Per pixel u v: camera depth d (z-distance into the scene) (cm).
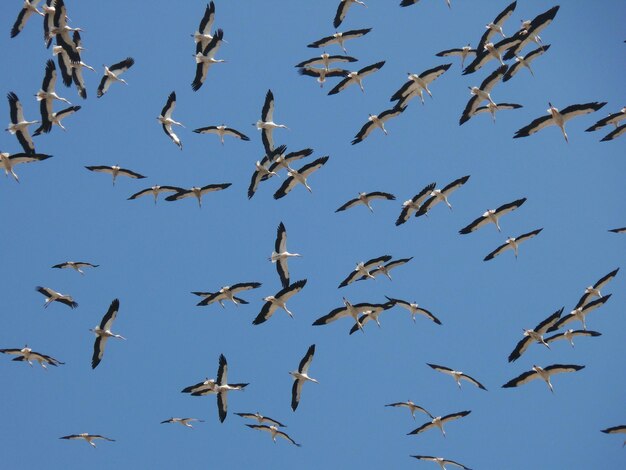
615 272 4225
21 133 3928
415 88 4431
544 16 4209
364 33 4522
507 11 4356
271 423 4250
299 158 4438
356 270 4575
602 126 4275
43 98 3938
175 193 4600
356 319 4309
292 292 4112
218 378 4194
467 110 4475
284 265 4253
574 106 3988
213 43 4225
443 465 4381
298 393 4194
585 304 4216
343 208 4706
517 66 4331
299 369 4216
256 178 4475
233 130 4484
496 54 4328
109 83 4469
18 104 3944
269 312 4128
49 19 3906
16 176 3925
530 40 4259
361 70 4509
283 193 4484
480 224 4484
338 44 4522
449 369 4406
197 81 4244
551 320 4106
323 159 4444
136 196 4594
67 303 4409
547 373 4031
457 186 4547
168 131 4388
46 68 3925
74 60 3853
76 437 4347
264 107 4409
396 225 4584
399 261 4588
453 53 4566
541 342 4122
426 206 4603
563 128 4022
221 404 4178
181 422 4472
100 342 4059
